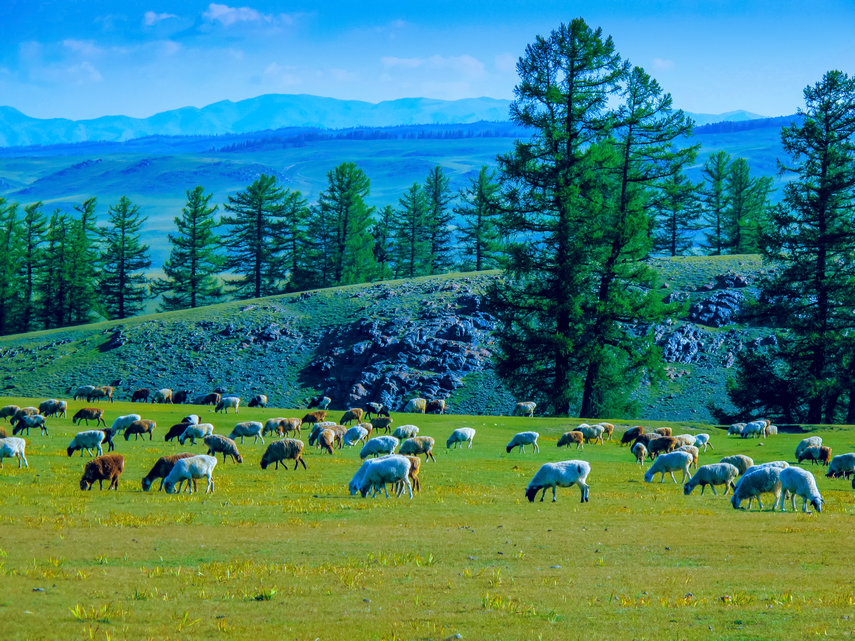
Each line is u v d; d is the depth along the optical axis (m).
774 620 11.16
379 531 18.98
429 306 102.69
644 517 20.98
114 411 55.00
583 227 59.47
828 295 62.12
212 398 70.19
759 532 18.45
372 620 11.39
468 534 18.53
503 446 42.16
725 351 89.81
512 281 103.12
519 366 62.19
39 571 14.37
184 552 16.42
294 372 94.25
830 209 62.28
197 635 10.68
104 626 11.06
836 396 61.34
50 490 25.64
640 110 60.00
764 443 43.38
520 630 10.83
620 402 61.97
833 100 61.97
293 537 18.17
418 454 36.44
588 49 57.44
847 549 16.34
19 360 100.69
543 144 59.50
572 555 16.17
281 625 11.17
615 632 10.69
